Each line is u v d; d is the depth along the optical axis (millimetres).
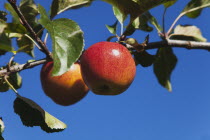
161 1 827
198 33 974
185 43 871
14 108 837
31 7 907
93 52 828
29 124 835
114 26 896
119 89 837
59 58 727
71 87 899
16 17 825
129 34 880
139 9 843
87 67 827
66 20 753
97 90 842
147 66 911
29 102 818
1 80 839
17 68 839
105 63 819
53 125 820
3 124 844
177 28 974
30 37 853
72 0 854
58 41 736
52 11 849
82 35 744
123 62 824
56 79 895
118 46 838
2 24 787
